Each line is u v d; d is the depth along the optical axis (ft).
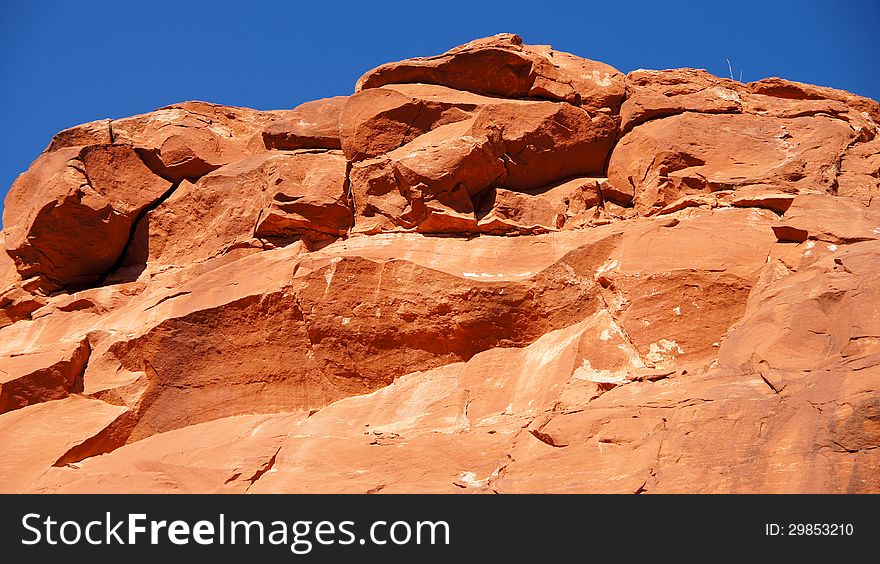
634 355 53.78
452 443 50.49
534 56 68.33
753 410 44.93
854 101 71.10
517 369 55.47
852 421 42.01
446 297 57.93
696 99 67.46
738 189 61.16
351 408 55.72
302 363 58.44
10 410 58.08
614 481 44.24
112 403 58.23
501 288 57.67
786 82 70.18
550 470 45.96
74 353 59.52
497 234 61.52
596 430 47.29
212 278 61.87
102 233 66.23
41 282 67.31
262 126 74.23
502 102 66.28
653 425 46.37
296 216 62.85
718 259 56.13
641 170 64.69
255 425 55.52
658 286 55.42
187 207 67.51
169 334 59.16
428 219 61.36
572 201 63.82
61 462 54.49
